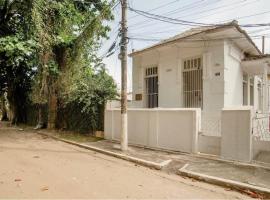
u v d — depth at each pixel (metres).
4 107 38.72
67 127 17.55
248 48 13.82
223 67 11.78
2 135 16.00
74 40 16.73
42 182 6.25
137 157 9.46
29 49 14.32
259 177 6.98
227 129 8.89
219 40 11.93
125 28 11.09
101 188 5.97
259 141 8.57
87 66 18.48
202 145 9.78
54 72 16.83
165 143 10.85
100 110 14.75
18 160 8.73
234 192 6.27
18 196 5.24
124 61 11.05
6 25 17.06
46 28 15.47
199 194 5.96
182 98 13.47
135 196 5.54
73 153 10.51
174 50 13.85
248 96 14.77
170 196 5.68
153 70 15.41
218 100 11.86
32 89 21.77
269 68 13.80
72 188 5.88
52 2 15.45
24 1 15.25
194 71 13.05
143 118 11.85
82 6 19.28
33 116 23.75
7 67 21.45
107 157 9.97
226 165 8.22
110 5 13.88
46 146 12.10
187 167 8.04
